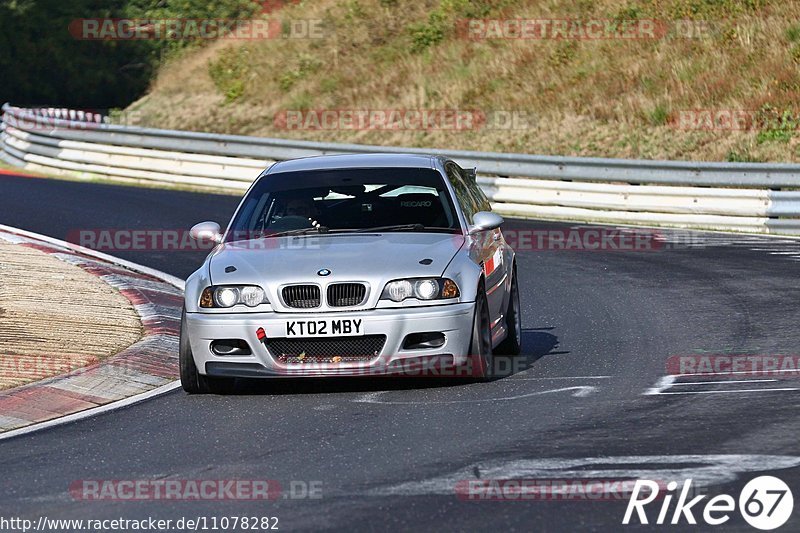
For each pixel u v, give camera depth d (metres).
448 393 28.17
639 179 72.25
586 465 20.75
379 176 32.94
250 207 32.47
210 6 136.50
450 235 30.78
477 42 109.25
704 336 35.62
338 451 22.62
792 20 96.00
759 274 48.34
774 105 85.19
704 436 22.66
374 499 18.98
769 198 65.19
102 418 27.09
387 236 30.50
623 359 32.38
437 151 80.56
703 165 69.25
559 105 95.56
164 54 134.75
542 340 36.53
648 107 90.00
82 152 97.50
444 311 27.88
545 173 76.44
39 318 38.03
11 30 133.50
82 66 133.38
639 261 54.00
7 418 27.27
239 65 120.31
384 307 27.88
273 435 24.38
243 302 28.20
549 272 51.88
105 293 43.91
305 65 116.00
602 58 99.62
